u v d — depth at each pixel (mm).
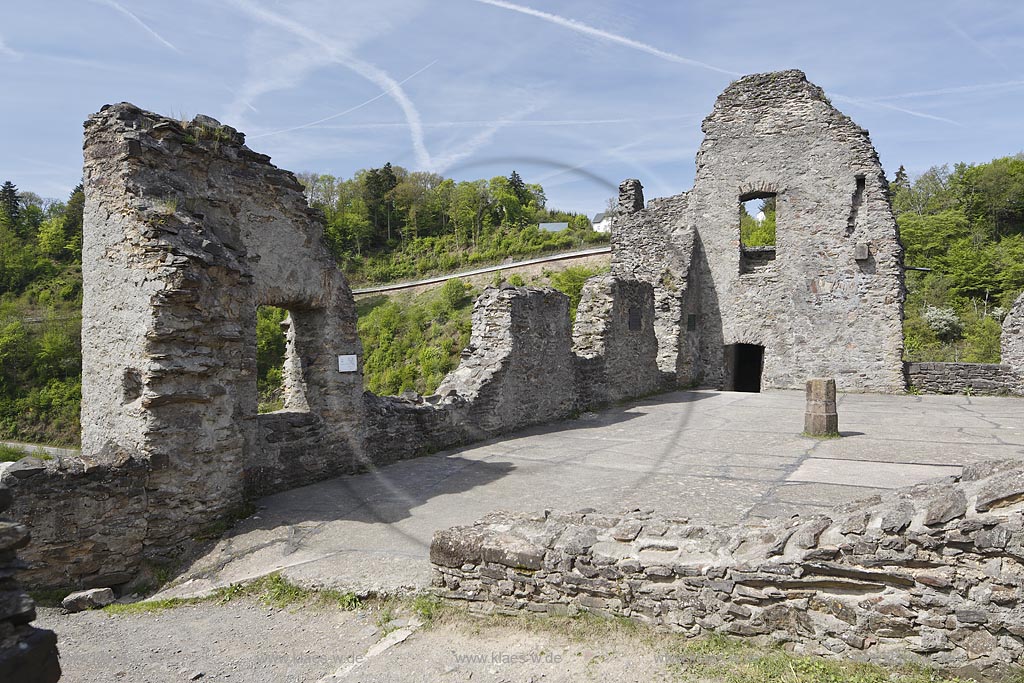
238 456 5836
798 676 2932
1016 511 2727
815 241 16406
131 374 5406
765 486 6129
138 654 3791
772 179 16859
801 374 16438
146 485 5137
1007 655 2678
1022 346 14469
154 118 5742
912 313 33250
